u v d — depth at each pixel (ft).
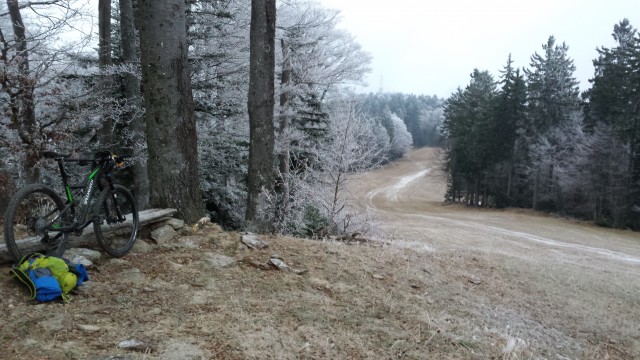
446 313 16.42
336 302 14.93
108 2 36.35
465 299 18.83
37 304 11.37
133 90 36.86
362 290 16.57
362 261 20.08
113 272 14.07
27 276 11.66
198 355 10.25
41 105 28.76
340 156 41.86
